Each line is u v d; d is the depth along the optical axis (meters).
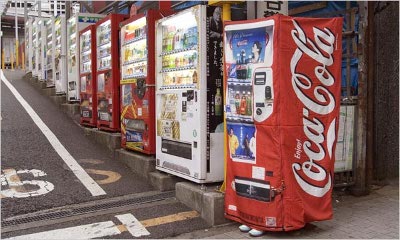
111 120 7.94
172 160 5.86
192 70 5.36
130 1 10.16
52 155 7.29
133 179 6.48
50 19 12.62
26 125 9.03
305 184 4.50
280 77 4.32
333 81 4.64
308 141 4.50
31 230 4.63
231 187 4.82
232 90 4.76
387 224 4.93
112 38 7.75
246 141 4.62
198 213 5.17
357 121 6.12
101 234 4.55
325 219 4.65
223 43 4.98
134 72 6.89
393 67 6.88
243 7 5.50
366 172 6.35
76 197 5.67
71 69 10.55
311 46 4.48
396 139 7.10
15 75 17.02
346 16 6.60
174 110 5.75
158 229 4.71
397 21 6.85
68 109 10.46
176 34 5.66
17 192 5.68
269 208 4.43
